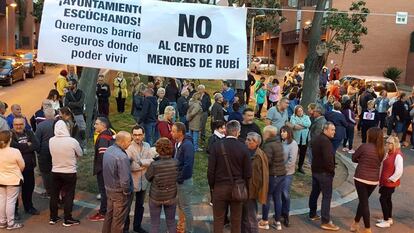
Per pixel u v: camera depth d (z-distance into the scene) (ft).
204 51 18.11
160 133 28.99
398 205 29.07
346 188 32.12
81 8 17.19
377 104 50.39
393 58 123.24
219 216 19.29
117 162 19.70
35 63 104.99
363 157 23.09
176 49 17.97
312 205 25.29
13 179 22.18
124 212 20.22
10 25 145.69
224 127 23.47
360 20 93.81
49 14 17.03
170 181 19.57
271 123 33.55
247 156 19.13
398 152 24.32
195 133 38.27
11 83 85.97
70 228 22.97
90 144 38.99
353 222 25.27
